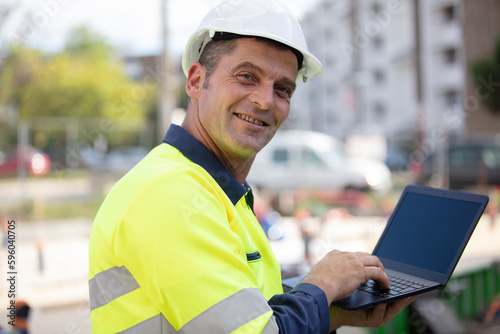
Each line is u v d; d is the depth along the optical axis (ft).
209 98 4.11
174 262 3.20
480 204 4.55
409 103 87.61
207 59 4.20
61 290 15.99
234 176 4.47
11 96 66.69
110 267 3.60
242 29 3.94
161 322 3.36
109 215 3.65
